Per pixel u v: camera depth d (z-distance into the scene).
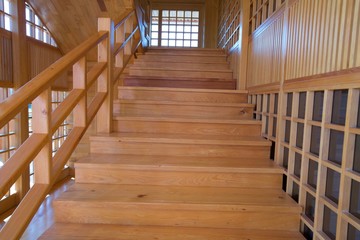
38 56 4.27
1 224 3.20
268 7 2.21
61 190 4.20
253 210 1.50
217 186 1.78
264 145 2.02
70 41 4.77
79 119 1.67
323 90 1.30
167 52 4.22
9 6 3.68
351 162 1.10
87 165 1.77
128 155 2.02
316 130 1.43
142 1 3.80
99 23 2.09
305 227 1.49
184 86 3.14
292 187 1.68
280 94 1.84
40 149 1.18
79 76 1.65
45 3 3.94
